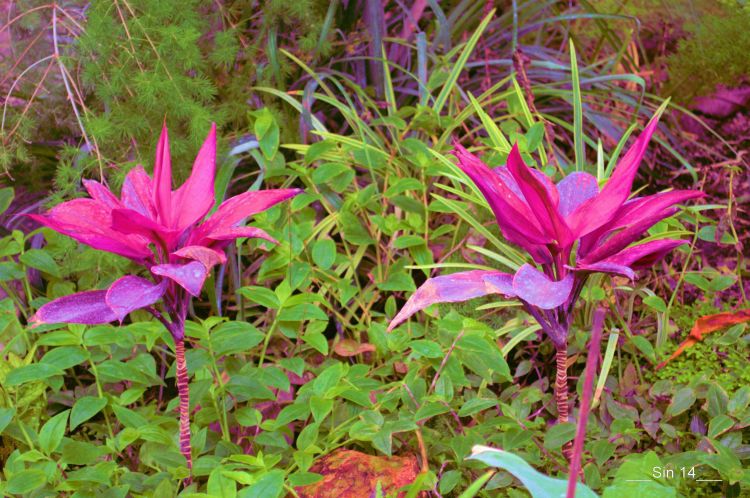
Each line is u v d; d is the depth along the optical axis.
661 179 3.36
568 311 2.28
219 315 2.91
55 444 2.35
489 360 2.50
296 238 2.77
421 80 3.21
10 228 3.12
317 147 2.87
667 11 3.77
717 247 3.16
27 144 3.07
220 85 3.11
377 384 2.53
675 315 2.89
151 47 2.83
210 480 2.21
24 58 3.01
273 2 2.99
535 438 2.53
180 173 2.89
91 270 2.84
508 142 2.93
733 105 3.57
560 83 3.32
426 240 2.85
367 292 2.91
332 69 3.37
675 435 2.52
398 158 2.99
